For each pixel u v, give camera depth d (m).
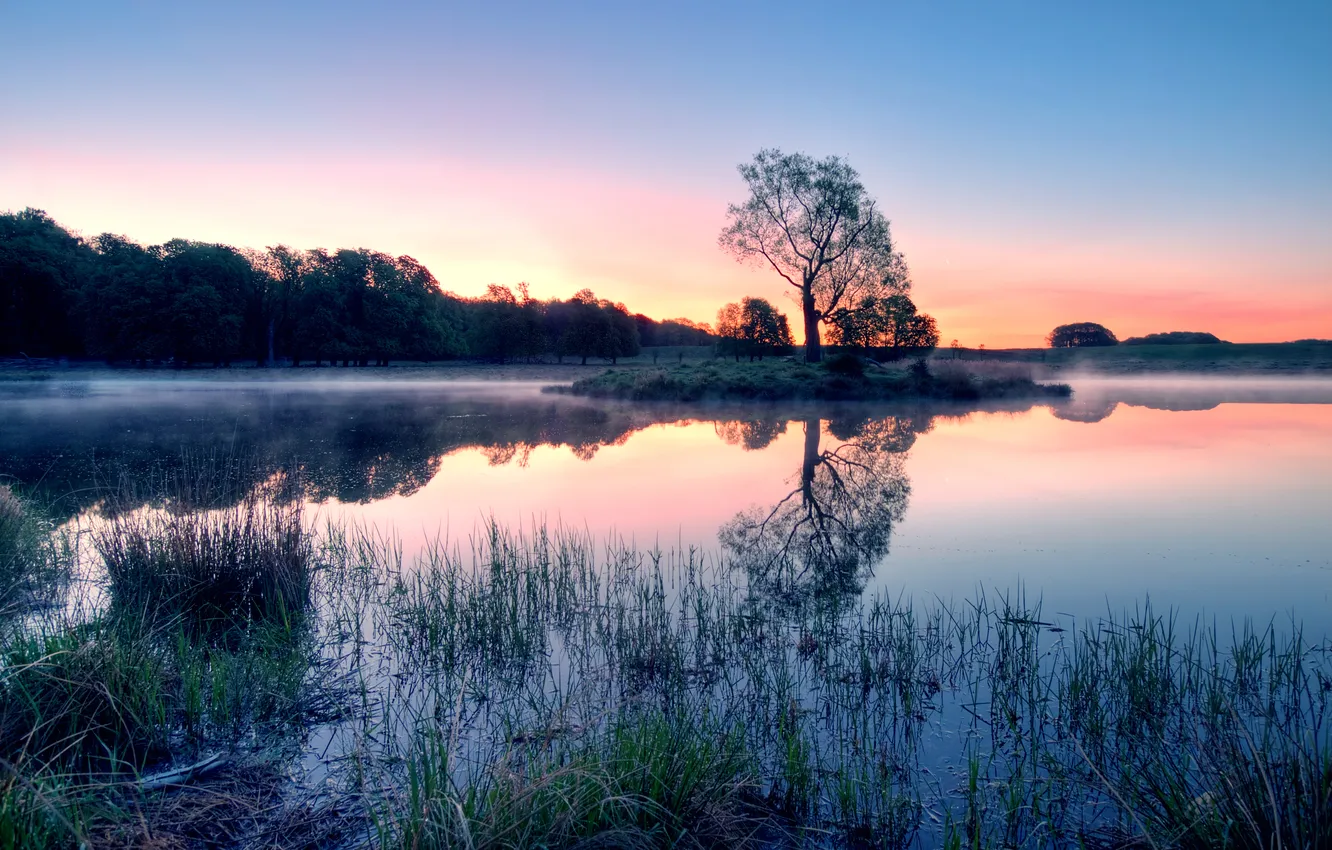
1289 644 5.85
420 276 69.44
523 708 4.96
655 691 5.27
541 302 91.75
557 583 7.30
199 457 15.73
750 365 40.66
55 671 4.18
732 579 7.80
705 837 3.37
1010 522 10.12
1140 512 10.62
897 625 6.42
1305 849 2.85
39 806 2.90
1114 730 4.64
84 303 56.56
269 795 3.75
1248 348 74.56
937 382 32.78
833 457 16.44
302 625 6.30
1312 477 13.18
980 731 4.68
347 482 13.39
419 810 3.08
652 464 15.71
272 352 60.41
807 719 4.85
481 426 23.50
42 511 9.73
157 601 6.25
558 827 3.08
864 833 3.59
